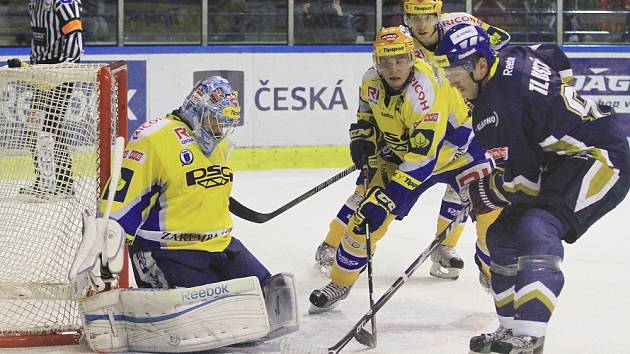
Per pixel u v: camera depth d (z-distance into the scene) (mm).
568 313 10555
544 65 8234
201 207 9141
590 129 8156
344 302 10977
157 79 19297
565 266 12672
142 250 9195
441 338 9656
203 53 19422
